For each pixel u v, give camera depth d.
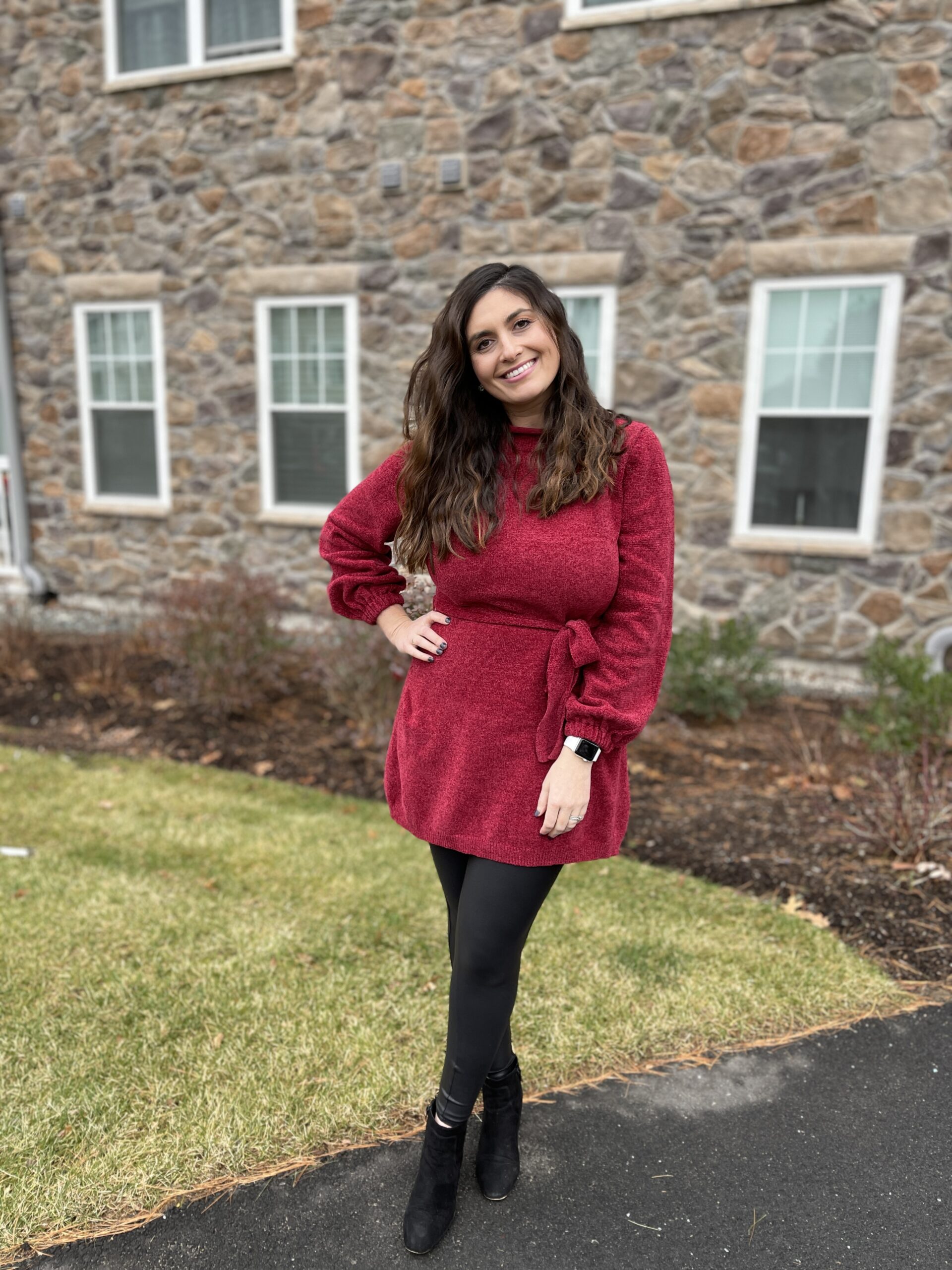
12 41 7.12
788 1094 2.08
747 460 5.80
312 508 7.09
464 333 1.57
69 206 7.27
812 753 4.32
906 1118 2.01
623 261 5.80
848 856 3.21
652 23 5.47
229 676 5.00
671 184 5.62
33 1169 1.82
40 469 7.86
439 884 3.10
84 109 7.04
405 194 6.28
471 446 1.60
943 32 4.92
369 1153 1.89
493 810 1.58
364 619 1.84
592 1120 2.00
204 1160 1.86
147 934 2.72
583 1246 1.68
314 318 6.79
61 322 7.51
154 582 7.62
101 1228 1.70
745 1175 1.84
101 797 3.90
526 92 5.84
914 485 5.43
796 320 5.58
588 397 1.59
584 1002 2.39
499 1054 1.77
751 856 3.27
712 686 4.71
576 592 1.52
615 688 1.53
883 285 5.30
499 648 1.58
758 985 2.48
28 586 7.95
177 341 7.14
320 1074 2.11
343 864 3.25
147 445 7.55
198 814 3.73
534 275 1.56
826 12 5.11
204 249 6.91
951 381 5.24
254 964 2.57
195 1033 2.26
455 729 1.61
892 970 2.57
